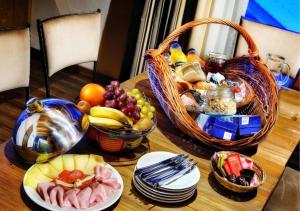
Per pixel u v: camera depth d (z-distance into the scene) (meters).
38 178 1.05
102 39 3.45
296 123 1.81
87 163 1.14
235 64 1.88
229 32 2.82
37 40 3.83
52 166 1.10
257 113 1.56
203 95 1.46
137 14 2.85
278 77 1.95
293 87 2.58
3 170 1.10
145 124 1.25
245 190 1.18
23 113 1.15
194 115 1.41
